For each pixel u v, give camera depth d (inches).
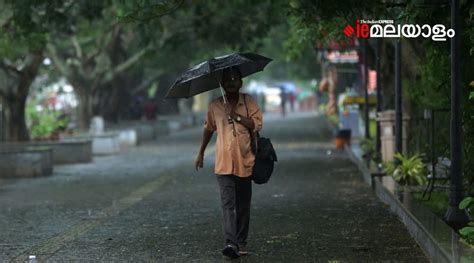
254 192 1049.5
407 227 736.3
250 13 1699.1
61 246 688.4
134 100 3299.7
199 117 3978.8
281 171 1348.4
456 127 722.2
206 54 2354.8
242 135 620.7
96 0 1424.7
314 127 3139.8
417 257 609.3
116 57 2246.6
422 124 1184.2
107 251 660.7
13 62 1679.4
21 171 1374.3
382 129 1242.6
